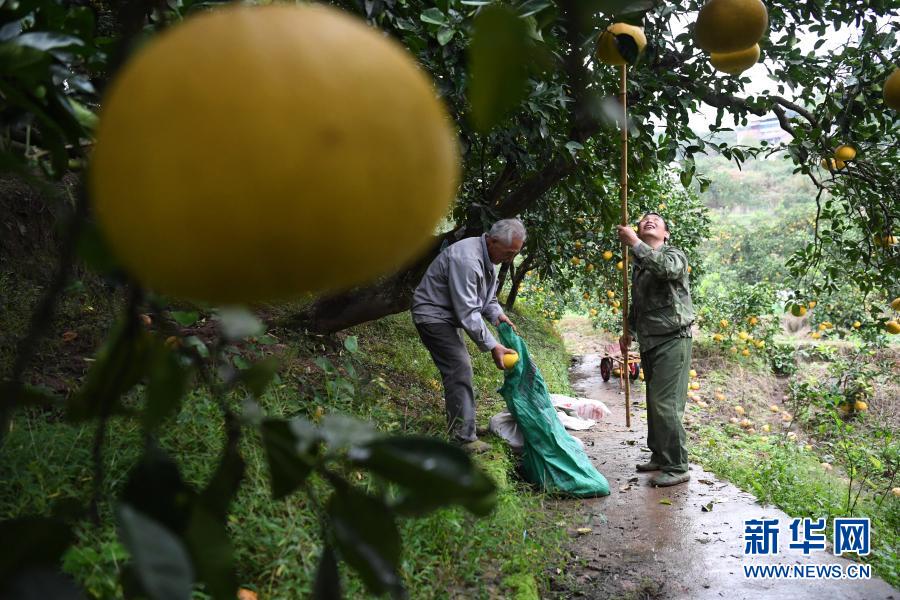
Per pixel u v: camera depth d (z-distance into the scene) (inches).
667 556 148.3
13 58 29.7
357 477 119.2
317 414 149.3
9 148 40.4
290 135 17.0
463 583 115.0
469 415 181.0
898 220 216.1
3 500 90.8
